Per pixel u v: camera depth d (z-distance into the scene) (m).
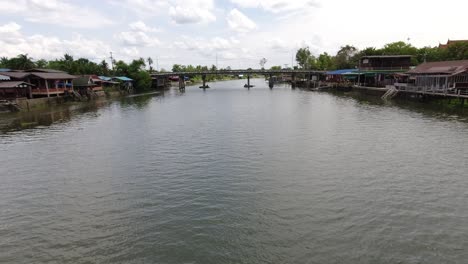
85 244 13.39
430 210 15.52
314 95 85.38
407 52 93.06
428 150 25.41
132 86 114.69
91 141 31.78
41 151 28.14
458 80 49.72
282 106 59.41
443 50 78.31
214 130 36.12
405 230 13.77
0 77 57.41
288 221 14.71
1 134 35.66
